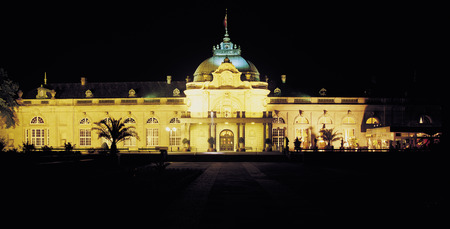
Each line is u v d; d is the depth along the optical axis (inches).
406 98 3095.5
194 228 592.7
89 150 2476.6
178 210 724.0
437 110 3093.0
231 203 798.5
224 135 2984.7
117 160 1756.9
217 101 2989.7
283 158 2223.2
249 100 2992.1
